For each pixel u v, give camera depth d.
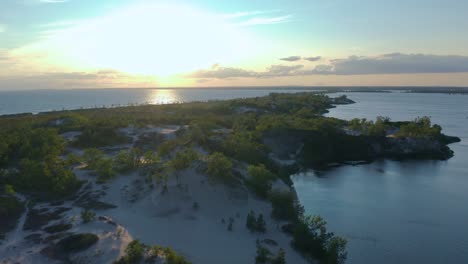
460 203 89.56
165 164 88.50
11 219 62.75
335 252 57.06
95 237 55.47
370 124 181.25
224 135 130.50
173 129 153.75
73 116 173.75
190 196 75.12
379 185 104.94
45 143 109.44
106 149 121.38
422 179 111.94
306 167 127.00
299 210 76.31
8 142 109.06
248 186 83.62
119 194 78.62
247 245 60.84
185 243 60.22
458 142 177.75
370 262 60.16
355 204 88.00
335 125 178.38
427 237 69.88
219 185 78.69
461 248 65.62
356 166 129.25
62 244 53.34
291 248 61.25
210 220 69.56
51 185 79.12
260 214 68.56
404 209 84.88
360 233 71.12
